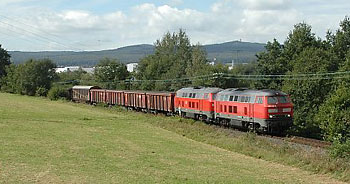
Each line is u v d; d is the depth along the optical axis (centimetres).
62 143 3033
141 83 9900
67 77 13000
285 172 2172
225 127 4166
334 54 6119
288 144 2897
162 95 5609
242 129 4044
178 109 5184
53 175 1962
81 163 2277
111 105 7544
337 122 3488
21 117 5197
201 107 4550
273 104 3497
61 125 4378
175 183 1847
